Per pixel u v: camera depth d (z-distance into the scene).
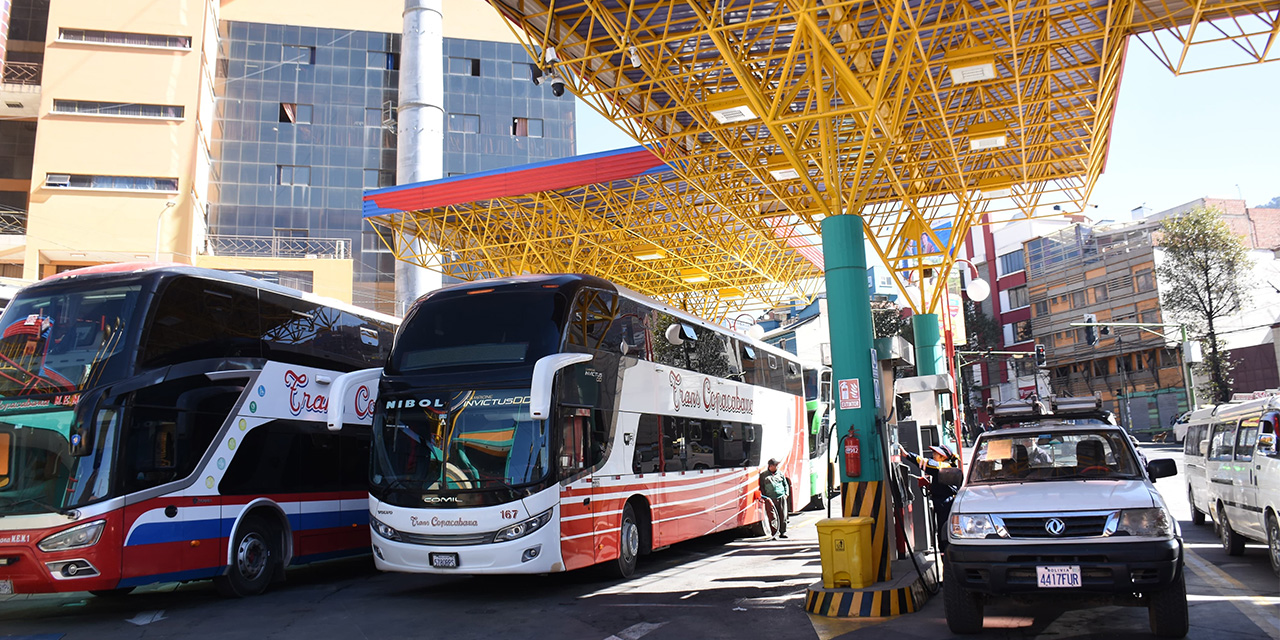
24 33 56.34
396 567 10.48
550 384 10.40
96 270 11.02
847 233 10.38
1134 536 6.79
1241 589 9.15
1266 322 56.59
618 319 12.59
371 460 10.94
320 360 13.51
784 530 16.77
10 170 56.12
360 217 59.25
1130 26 12.61
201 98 53.34
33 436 9.79
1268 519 9.86
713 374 15.70
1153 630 7.12
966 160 19.12
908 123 17.36
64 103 50.97
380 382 11.28
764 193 22.36
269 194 58.03
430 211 26.31
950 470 9.02
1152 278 56.50
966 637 7.38
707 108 15.07
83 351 10.25
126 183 50.88
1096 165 17.92
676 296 37.72
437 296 11.77
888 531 9.35
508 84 63.69
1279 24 12.08
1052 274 65.38
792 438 19.61
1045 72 14.14
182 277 11.12
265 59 59.66
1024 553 6.92
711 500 14.83
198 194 53.09
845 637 7.61
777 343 45.66
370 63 61.53
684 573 12.35
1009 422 9.47
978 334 69.06
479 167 61.88
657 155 17.75
